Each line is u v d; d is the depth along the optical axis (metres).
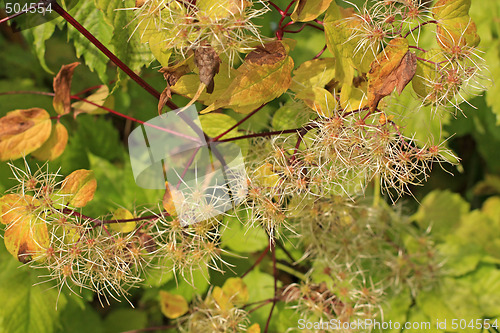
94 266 0.52
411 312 0.58
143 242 0.53
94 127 0.62
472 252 0.60
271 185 0.53
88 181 0.52
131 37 0.53
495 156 0.65
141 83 0.52
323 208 0.56
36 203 0.51
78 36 0.55
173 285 0.57
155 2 0.49
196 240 0.53
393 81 0.49
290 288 0.57
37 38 0.56
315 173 0.53
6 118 0.52
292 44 0.50
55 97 0.54
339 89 0.53
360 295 0.57
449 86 0.50
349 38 0.50
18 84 0.65
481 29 0.62
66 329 0.59
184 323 0.58
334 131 0.51
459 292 0.58
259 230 0.58
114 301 0.63
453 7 0.49
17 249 0.51
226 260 0.59
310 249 0.58
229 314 0.56
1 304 0.56
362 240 0.58
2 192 0.55
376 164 0.51
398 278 0.58
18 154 0.52
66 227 0.51
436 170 0.67
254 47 0.49
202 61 0.49
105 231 0.52
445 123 0.62
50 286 0.58
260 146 0.55
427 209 0.63
